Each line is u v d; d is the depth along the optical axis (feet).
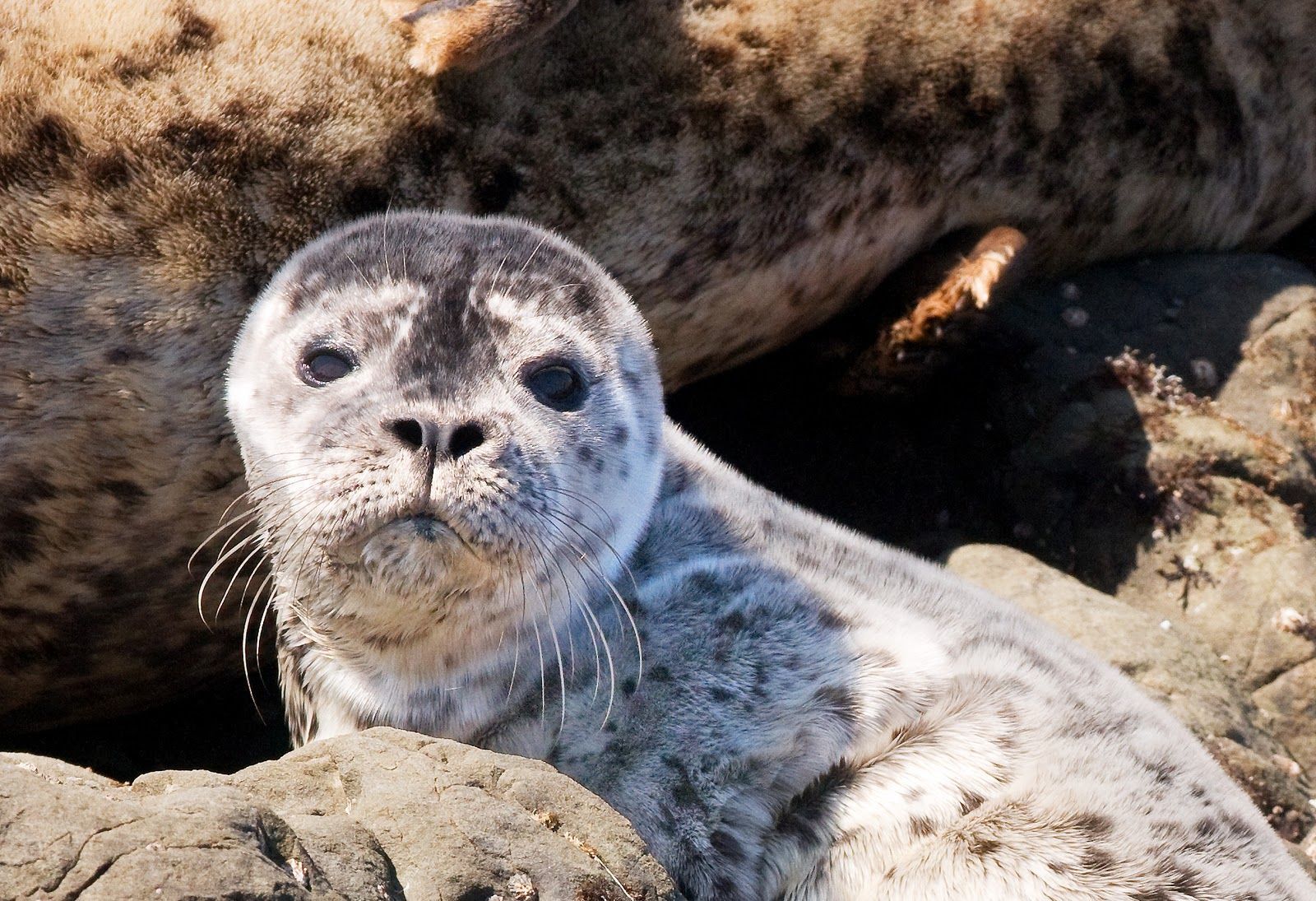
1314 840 64.39
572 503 48.60
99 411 60.49
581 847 41.81
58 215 59.72
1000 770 48.78
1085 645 65.92
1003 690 50.85
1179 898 46.75
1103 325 83.82
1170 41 84.69
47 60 60.85
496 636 50.03
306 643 52.65
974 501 79.05
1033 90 79.97
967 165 79.15
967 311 77.05
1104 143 83.30
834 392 81.15
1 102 59.93
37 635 64.49
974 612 55.42
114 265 60.13
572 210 68.33
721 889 48.16
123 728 70.95
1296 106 91.45
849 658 50.62
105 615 64.75
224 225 61.67
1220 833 48.73
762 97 71.87
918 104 76.48
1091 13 81.35
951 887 47.09
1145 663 67.67
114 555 63.21
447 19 63.98
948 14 76.74
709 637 50.98
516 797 42.50
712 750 49.08
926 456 80.18
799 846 48.83
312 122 63.21
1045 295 85.76
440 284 50.80
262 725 70.13
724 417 80.79
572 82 67.92
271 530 50.88
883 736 49.39
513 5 64.08
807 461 80.02
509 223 56.29
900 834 48.16
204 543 64.34
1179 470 77.05
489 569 46.60
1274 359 82.28
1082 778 48.93
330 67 63.82
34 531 61.77
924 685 50.29
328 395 48.52
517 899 39.47
